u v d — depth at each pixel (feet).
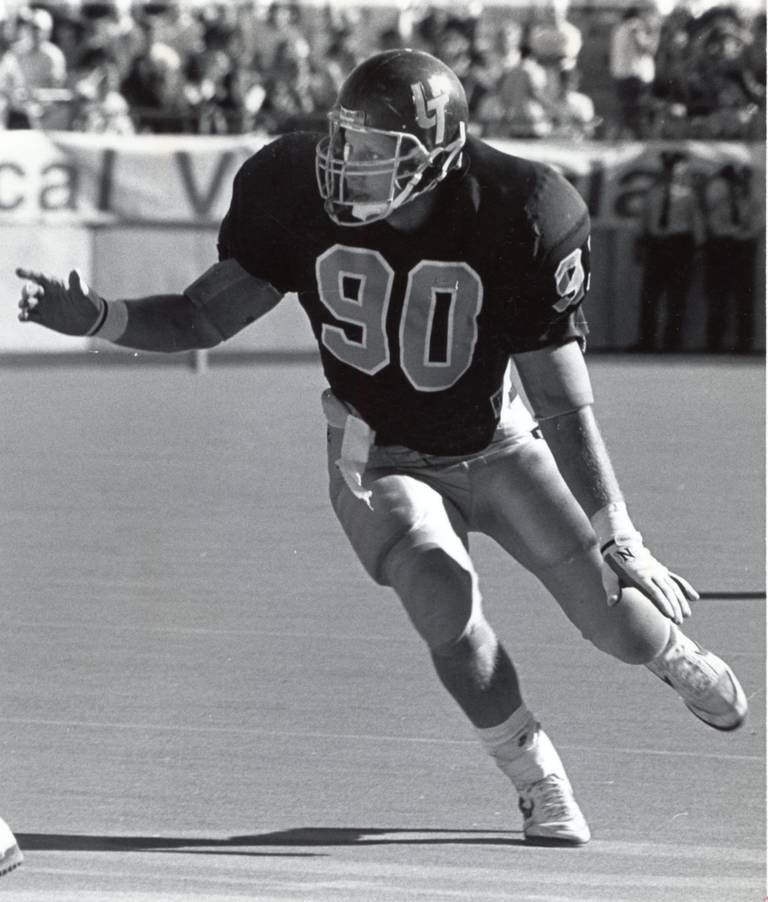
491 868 41.27
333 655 64.75
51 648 65.16
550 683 60.95
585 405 42.96
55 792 47.67
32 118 191.42
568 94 198.80
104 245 188.34
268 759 51.34
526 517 44.39
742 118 197.06
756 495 104.42
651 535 90.58
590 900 38.24
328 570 81.35
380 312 42.45
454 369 42.91
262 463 117.29
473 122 196.95
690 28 198.59
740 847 43.34
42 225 186.80
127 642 66.33
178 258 189.78
